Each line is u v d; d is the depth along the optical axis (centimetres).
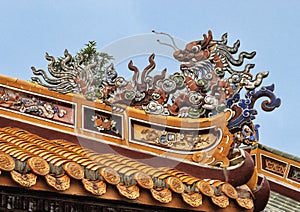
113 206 1255
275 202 1777
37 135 1423
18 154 1184
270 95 1462
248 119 1436
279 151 1811
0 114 1422
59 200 1211
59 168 1189
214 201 1307
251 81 1462
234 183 1391
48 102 1443
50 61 1462
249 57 1477
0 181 1135
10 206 1180
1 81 1432
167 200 1262
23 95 1439
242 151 1409
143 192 1251
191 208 1288
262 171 1802
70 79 1458
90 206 1236
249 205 1348
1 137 1340
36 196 1194
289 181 1811
